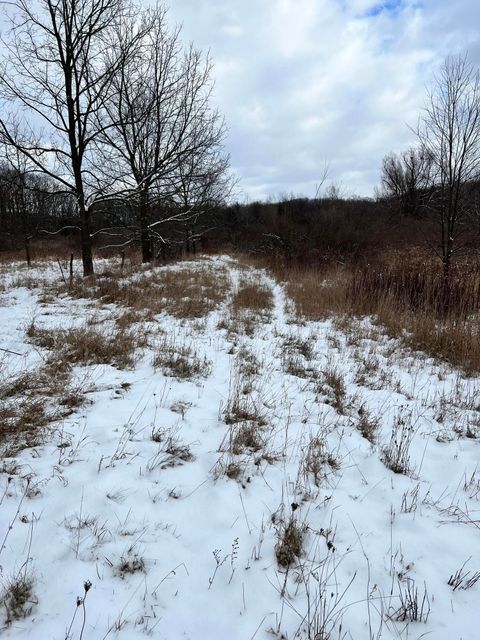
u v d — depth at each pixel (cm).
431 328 787
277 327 888
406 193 3762
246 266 2112
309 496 327
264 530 287
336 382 560
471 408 505
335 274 1509
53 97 1248
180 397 487
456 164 959
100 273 1421
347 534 290
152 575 243
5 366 555
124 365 580
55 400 456
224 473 345
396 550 277
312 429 432
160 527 282
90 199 1401
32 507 287
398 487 346
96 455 354
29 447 362
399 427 450
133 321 841
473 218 1297
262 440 402
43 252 2311
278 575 251
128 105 1605
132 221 1695
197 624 217
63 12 1198
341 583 249
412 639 216
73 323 815
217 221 3225
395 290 1065
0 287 1177
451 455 398
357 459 385
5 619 210
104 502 297
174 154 1603
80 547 256
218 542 273
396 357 699
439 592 246
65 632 204
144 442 382
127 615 217
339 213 2858
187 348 678
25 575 231
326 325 928
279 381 565
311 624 219
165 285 1241
